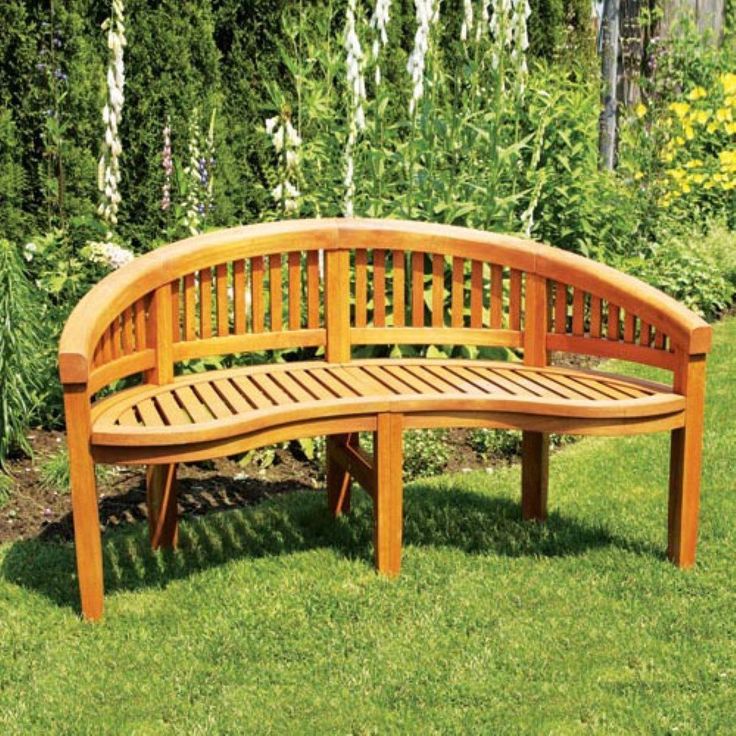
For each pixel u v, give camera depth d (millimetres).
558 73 7359
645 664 2842
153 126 5863
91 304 3133
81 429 2992
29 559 3580
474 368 3818
